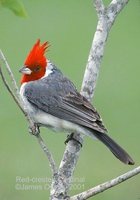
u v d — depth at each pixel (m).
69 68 19.75
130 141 16.91
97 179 15.45
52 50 20.66
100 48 10.76
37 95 11.52
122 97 18.36
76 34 21.36
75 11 22.25
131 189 14.63
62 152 16.27
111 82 19.02
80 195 9.52
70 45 20.81
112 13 10.84
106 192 14.61
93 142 16.12
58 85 11.57
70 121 11.07
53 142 16.59
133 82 19.06
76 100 11.05
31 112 11.61
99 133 10.66
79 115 10.95
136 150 16.59
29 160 15.89
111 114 17.73
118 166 15.72
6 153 16.23
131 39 21.19
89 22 21.81
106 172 15.62
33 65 11.70
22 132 16.95
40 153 16.12
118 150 10.27
